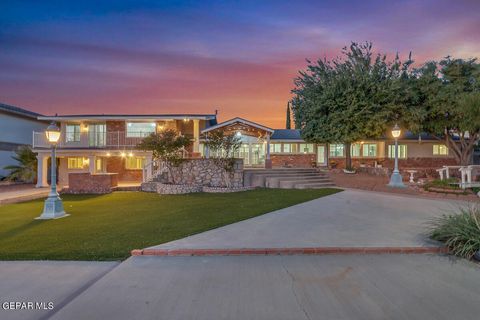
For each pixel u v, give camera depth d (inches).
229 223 282.2
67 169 802.2
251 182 619.5
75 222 307.3
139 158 822.5
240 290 140.7
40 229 273.6
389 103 684.1
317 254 194.4
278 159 1048.2
